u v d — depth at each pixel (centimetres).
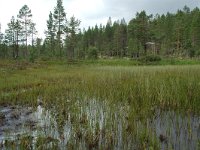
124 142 544
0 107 1016
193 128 614
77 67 3766
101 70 2617
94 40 9912
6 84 1650
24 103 1081
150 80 1173
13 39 6119
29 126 710
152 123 664
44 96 1162
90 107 887
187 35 6334
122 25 8062
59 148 531
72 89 1301
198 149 491
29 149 530
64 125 697
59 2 5834
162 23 7150
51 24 6244
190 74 1328
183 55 6431
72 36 6231
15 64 3625
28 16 6041
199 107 750
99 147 532
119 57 7325
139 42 6319
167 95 870
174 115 732
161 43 7100
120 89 1100
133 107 782
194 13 7331
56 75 2234
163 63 4675
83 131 618
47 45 7181
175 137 562
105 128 620
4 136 630
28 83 1705
